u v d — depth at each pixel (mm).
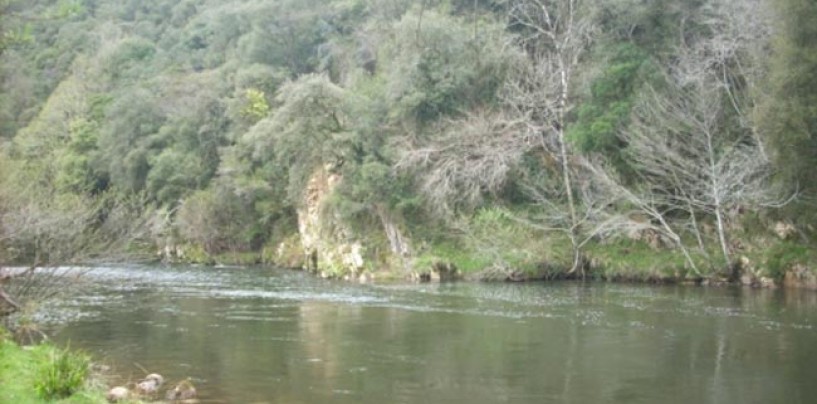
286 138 49438
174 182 63875
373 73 61531
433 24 48812
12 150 59406
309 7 72875
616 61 43438
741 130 39375
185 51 89000
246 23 80250
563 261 41375
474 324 25875
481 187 45406
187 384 16438
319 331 24500
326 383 17406
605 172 40594
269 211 57375
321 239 48875
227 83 67750
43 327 25094
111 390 15508
